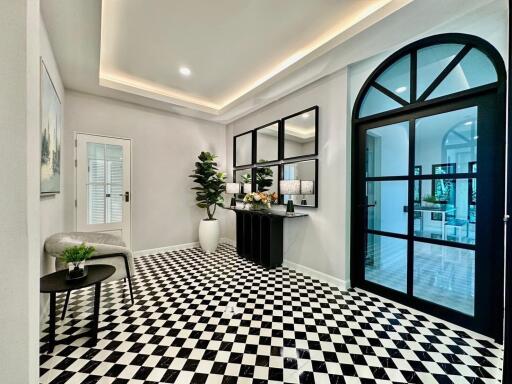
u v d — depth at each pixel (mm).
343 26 2316
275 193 3711
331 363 1624
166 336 1898
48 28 2070
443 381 1476
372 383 1463
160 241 4332
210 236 4301
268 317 2189
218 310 2309
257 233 3814
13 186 708
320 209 3137
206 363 1613
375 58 2637
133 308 2334
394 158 2537
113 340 1843
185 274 3266
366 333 1956
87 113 3555
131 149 3986
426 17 1906
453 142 2105
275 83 3209
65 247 2080
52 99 2354
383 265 2646
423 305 2291
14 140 708
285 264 3637
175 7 2062
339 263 2896
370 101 2736
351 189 2879
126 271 2434
